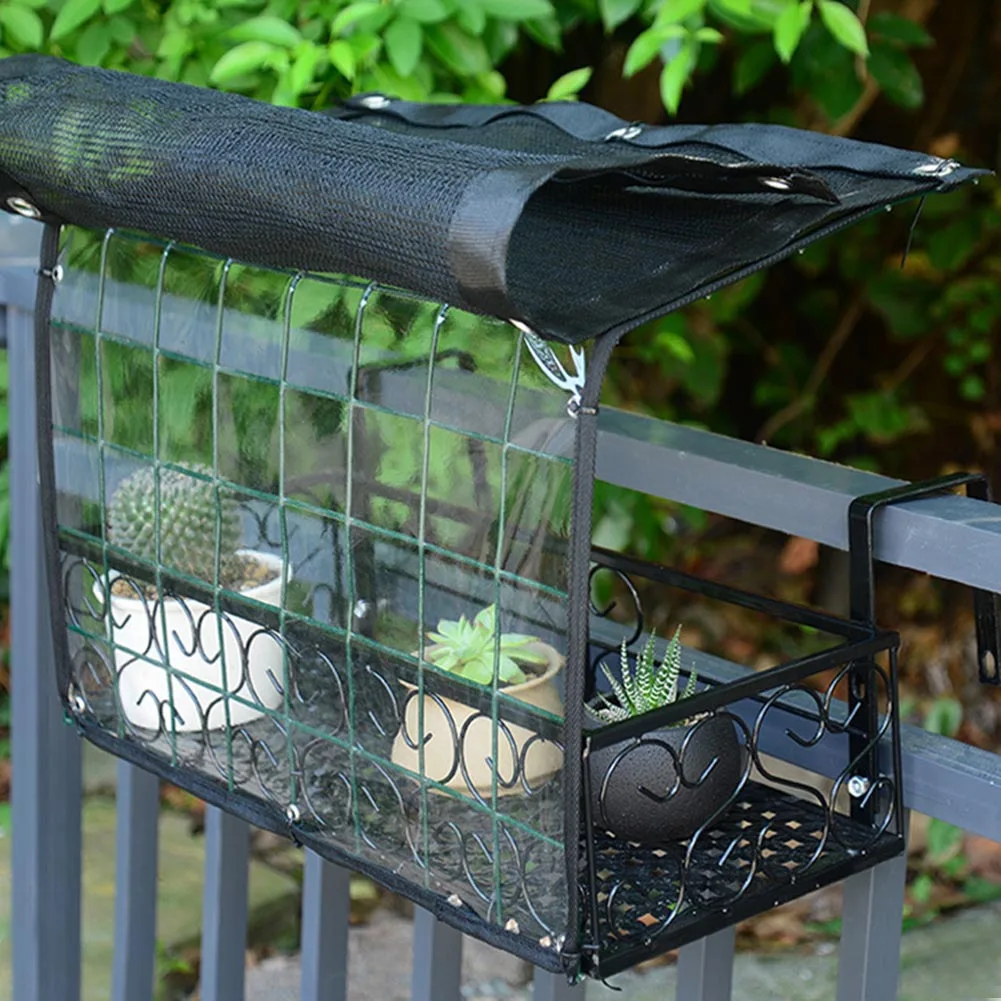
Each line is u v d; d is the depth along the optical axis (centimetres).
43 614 185
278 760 120
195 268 118
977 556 116
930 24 400
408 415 103
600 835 116
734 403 470
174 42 228
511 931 105
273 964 285
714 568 439
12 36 239
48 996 196
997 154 414
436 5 210
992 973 292
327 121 106
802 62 309
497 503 99
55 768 190
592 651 138
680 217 106
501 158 95
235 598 118
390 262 94
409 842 110
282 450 112
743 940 302
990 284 417
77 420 132
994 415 445
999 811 118
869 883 128
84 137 114
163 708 128
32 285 170
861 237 423
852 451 463
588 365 92
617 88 353
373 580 108
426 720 106
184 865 297
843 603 432
